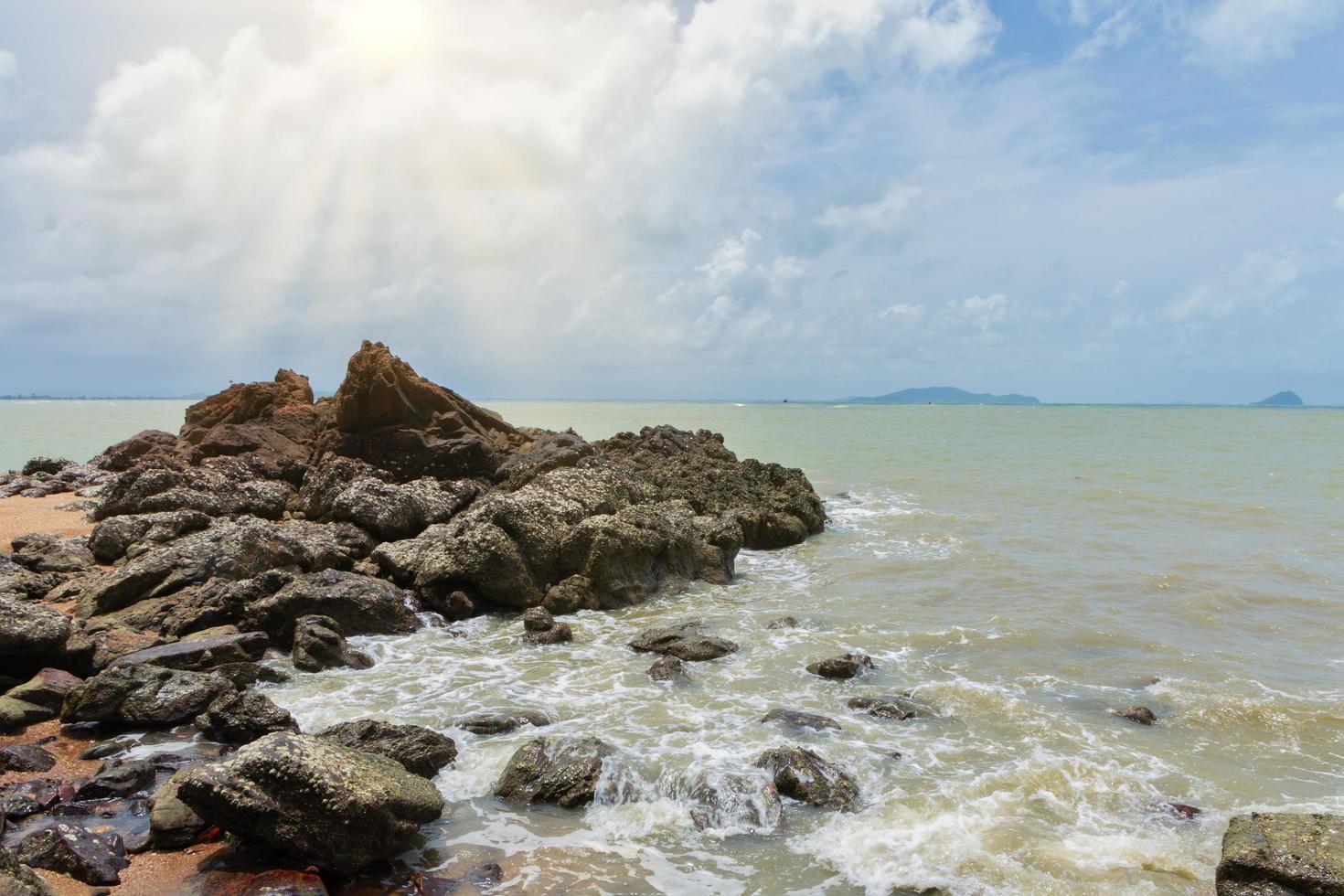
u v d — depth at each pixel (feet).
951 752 34.91
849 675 44.04
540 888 25.62
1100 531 88.74
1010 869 26.27
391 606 52.70
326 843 25.48
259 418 111.86
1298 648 49.60
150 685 37.68
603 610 59.26
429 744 33.06
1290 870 23.68
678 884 25.89
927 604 59.47
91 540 62.85
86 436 233.96
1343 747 35.88
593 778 31.32
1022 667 46.19
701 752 34.37
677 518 69.15
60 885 24.30
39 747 34.09
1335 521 94.53
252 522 60.59
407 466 90.27
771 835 28.71
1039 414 539.29
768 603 60.44
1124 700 41.19
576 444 94.43
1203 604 57.93
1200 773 33.27
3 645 39.40
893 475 146.72
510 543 59.26
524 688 42.63
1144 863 26.58
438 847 27.99
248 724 34.78
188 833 27.02
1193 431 286.66
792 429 302.25
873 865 26.73
